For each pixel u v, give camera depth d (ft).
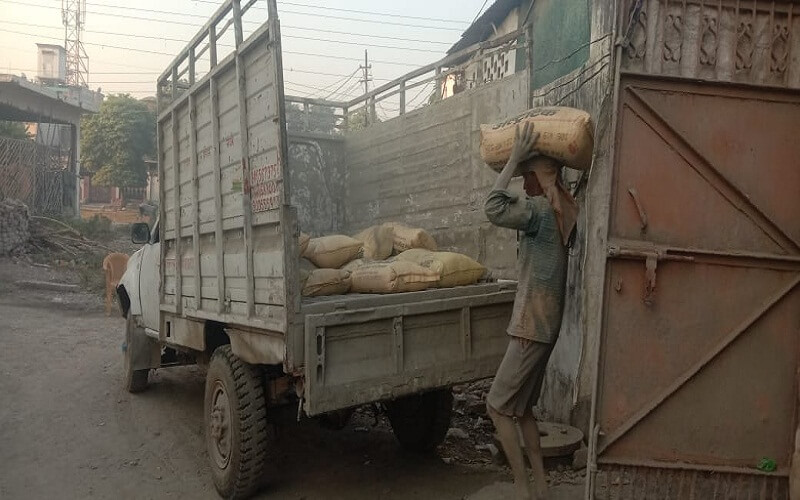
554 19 23.52
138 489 14.82
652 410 11.02
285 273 11.91
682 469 11.07
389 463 16.03
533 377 11.78
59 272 52.85
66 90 79.87
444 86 28.81
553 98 19.69
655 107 11.00
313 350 11.77
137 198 128.67
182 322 17.94
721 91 11.03
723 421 11.15
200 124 16.15
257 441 13.67
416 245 17.39
